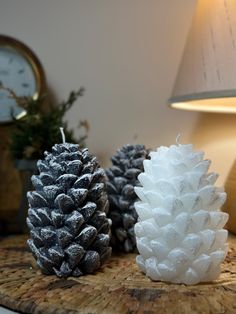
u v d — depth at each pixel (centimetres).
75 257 23
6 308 20
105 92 42
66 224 23
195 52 31
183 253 21
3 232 38
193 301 19
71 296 20
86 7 42
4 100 42
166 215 21
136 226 23
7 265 26
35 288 21
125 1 41
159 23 40
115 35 41
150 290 21
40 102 40
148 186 23
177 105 35
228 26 29
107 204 25
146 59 40
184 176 21
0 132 43
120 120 42
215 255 22
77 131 43
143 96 41
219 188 23
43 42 44
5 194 43
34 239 23
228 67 29
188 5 39
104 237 24
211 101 35
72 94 40
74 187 23
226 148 38
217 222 22
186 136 39
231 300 19
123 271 24
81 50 43
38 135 36
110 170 29
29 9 44
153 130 40
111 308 18
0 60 42
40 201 23
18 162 36
